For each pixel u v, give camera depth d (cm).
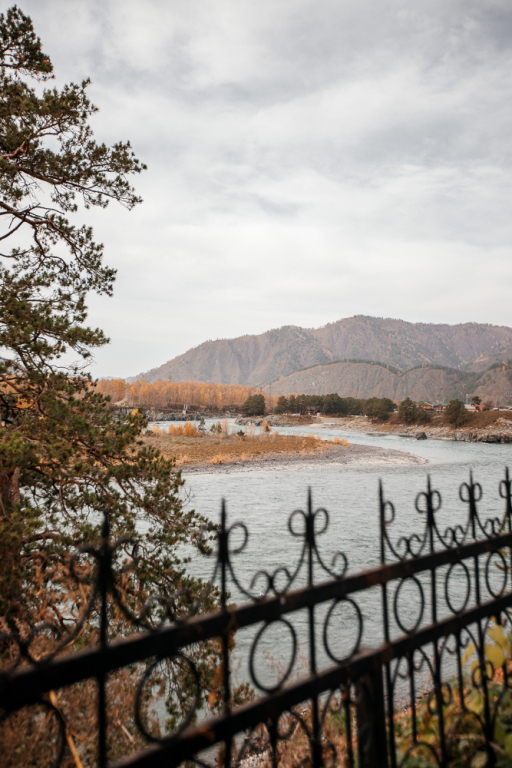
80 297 877
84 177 854
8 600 516
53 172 841
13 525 574
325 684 192
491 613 264
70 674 136
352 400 19225
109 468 695
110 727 412
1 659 446
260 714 173
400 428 13138
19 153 787
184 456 5706
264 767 386
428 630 229
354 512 2683
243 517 2555
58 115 797
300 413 18688
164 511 725
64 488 731
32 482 767
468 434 10450
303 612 1261
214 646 604
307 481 4209
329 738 358
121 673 462
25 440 678
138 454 747
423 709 310
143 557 666
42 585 546
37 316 737
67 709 391
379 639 1088
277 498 3231
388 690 214
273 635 1097
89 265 920
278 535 2131
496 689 301
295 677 816
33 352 721
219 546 176
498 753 243
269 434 9475
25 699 128
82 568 566
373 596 1373
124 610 153
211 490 3616
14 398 783
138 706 147
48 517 693
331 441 8731
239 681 786
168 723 552
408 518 2464
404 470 5194
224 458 5762
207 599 660
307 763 339
